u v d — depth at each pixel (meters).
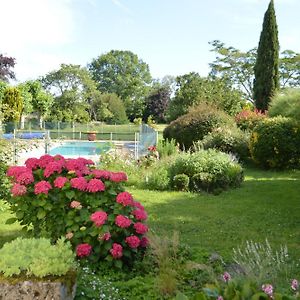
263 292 2.48
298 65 39.25
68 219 4.45
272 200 9.38
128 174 11.65
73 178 4.60
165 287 3.86
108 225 4.39
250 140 15.50
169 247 4.85
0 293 2.96
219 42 40.97
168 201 9.30
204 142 16.62
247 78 40.97
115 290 3.76
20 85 35.62
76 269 3.41
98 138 32.88
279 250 5.81
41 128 33.19
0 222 6.85
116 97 52.25
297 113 14.12
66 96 47.19
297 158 14.90
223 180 10.74
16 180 4.69
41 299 2.96
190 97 25.02
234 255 5.01
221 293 2.54
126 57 68.38
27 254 3.21
